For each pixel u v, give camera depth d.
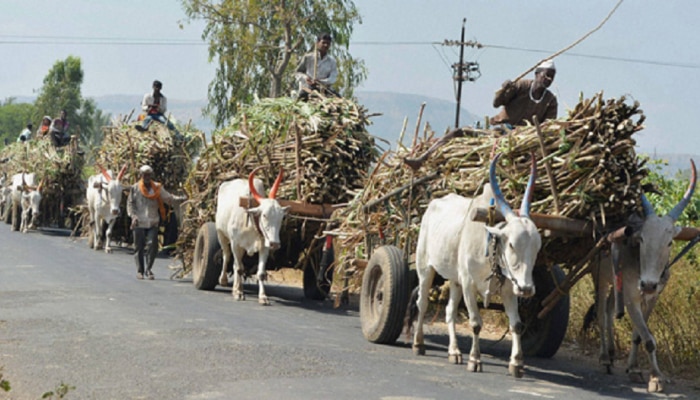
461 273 8.48
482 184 8.98
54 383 7.44
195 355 8.58
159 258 19.80
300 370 8.08
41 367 8.02
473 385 7.86
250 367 8.12
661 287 8.20
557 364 9.52
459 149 9.48
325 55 14.62
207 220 14.45
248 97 36.09
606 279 8.94
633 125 8.03
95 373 7.80
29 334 9.57
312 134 12.89
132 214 15.05
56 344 9.05
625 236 7.98
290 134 13.15
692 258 12.30
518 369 8.35
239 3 34.94
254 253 13.11
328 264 13.30
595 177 8.13
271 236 12.16
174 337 9.50
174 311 11.41
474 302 8.47
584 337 10.66
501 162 8.71
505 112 10.05
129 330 9.87
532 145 8.53
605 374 8.98
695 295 10.96
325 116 13.08
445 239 8.70
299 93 14.02
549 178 8.30
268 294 14.20
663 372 9.13
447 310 9.09
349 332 10.71
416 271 10.05
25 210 26.00
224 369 8.01
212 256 13.69
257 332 10.09
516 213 7.94
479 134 9.80
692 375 9.00
